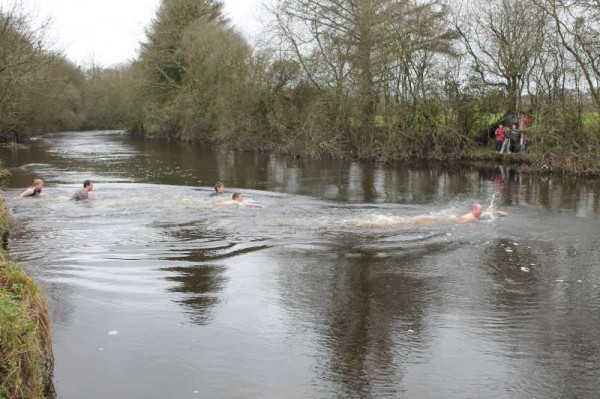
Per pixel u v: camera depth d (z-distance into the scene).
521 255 11.16
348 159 33.16
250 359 6.79
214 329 7.62
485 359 6.77
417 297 8.81
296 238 12.52
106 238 12.41
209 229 13.38
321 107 34.00
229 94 40.81
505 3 27.70
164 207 16.19
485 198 18.45
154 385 6.20
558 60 25.38
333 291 9.09
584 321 7.88
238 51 41.16
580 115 24.70
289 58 36.69
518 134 28.27
